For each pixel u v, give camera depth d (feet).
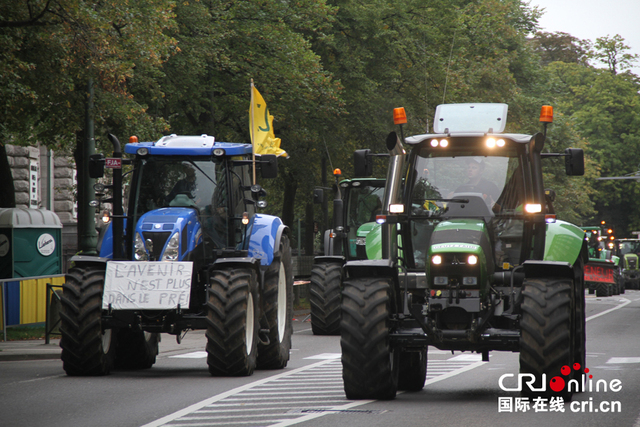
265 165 147.64
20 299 212.02
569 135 538.88
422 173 113.80
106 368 136.98
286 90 316.40
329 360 163.43
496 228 110.52
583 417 92.12
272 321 146.20
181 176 143.74
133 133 262.06
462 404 102.68
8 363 162.91
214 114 333.01
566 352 99.04
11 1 209.77
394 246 111.14
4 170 277.85
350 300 104.01
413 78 383.24
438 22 404.16
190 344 200.23
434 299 101.14
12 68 203.82
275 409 99.50
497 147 112.06
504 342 102.53
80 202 286.87
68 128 253.65
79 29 220.64
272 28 320.29
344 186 236.84
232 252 141.18
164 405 103.76
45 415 96.32
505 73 463.01
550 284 101.81
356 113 370.73
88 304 133.08
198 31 299.79
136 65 255.50
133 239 137.08
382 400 106.63
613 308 354.95
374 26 365.40
